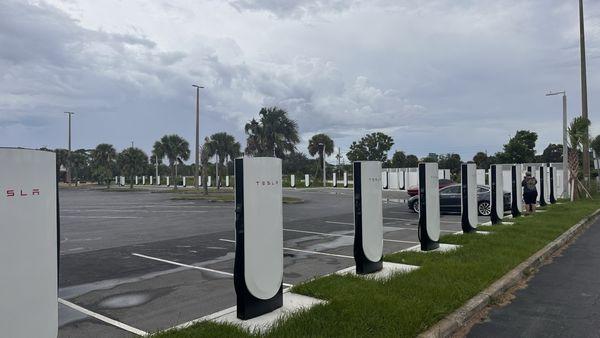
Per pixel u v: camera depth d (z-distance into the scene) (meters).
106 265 9.41
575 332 5.54
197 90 38.03
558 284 7.80
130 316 6.12
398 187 49.88
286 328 5.05
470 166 12.75
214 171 67.94
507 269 8.21
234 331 5.00
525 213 18.41
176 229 15.37
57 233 3.50
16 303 3.19
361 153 73.12
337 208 24.36
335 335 4.85
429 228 10.05
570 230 13.47
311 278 8.05
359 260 7.79
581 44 29.72
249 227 5.66
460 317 5.76
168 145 51.00
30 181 3.28
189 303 6.71
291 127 34.97
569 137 27.27
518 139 55.78
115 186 75.06
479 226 14.31
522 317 6.10
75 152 90.69
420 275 7.48
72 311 6.34
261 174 5.86
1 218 3.10
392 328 5.07
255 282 5.66
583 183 29.02
